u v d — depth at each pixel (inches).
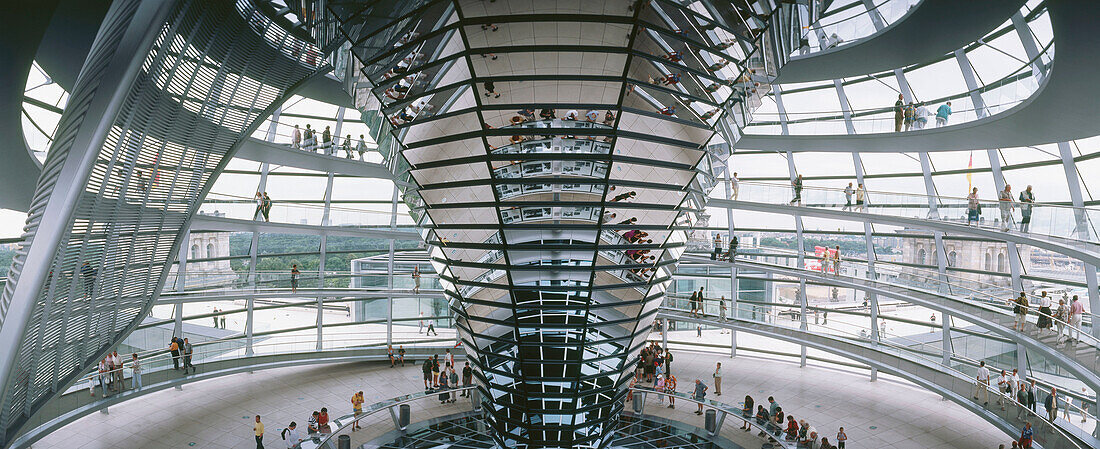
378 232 1186.0
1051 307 745.0
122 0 390.0
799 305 1191.6
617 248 546.3
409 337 1243.2
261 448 764.0
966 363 910.4
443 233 581.0
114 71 400.5
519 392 599.8
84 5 472.1
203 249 1133.1
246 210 1050.7
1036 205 697.6
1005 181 917.8
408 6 432.1
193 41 515.2
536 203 514.9
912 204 862.5
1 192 767.7
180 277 998.4
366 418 892.6
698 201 621.6
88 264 518.9
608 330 591.5
